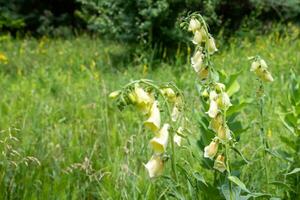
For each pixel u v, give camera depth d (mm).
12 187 786
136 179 778
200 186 630
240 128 656
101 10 2078
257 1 2148
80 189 810
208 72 587
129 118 1137
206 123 626
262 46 1774
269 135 873
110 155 914
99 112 1188
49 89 1484
